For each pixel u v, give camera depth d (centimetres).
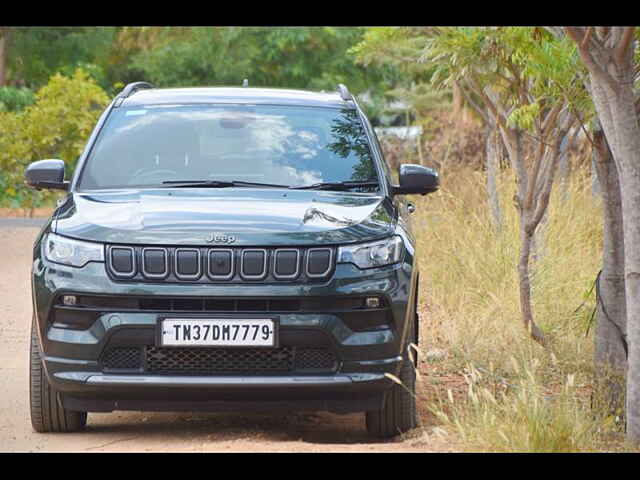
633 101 1496
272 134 1862
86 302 1552
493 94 2192
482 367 2166
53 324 1569
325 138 1866
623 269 1739
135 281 1540
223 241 1543
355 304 1555
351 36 8550
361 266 1565
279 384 1525
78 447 1561
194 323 1524
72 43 8650
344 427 1789
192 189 1750
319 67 8675
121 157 1823
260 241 1547
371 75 8656
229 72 8494
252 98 1945
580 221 2980
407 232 1670
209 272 1536
